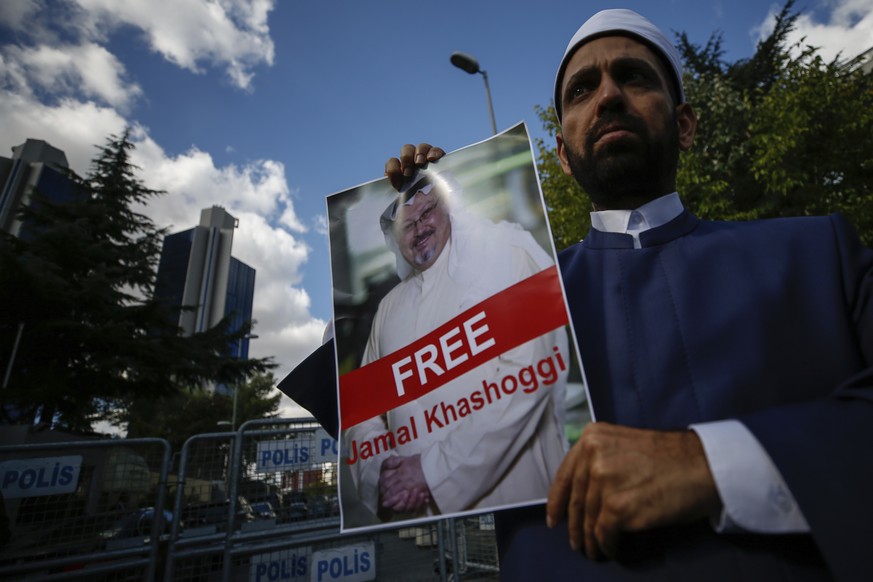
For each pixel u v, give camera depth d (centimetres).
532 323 78
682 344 78
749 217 812
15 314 1708
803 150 888
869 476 51
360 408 86
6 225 6725
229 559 353
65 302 1742
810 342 71
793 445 54
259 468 389
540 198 86
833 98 883
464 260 88
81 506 341
